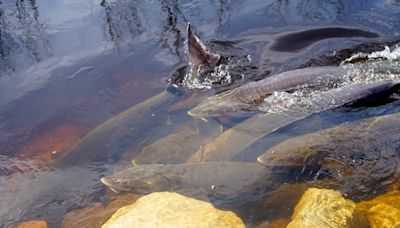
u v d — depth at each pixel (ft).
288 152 11.93
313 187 11.46
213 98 13.94
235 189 11.57
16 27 18.19
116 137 13.28
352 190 11.35
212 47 15.96
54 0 20.31
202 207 10.82
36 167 12.89
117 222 10.56
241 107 13.57
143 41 16.85
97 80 15.40
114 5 19.35
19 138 13.74
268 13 17.54
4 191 12.37
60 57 16.58
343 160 11.85
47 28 18.04
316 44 15.62
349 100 13.24
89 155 12.94
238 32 16.66
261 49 15.72
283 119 13.03
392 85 13.28
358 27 16.11
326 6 17.48
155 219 10.56
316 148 12.06
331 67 14.05
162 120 13.65
